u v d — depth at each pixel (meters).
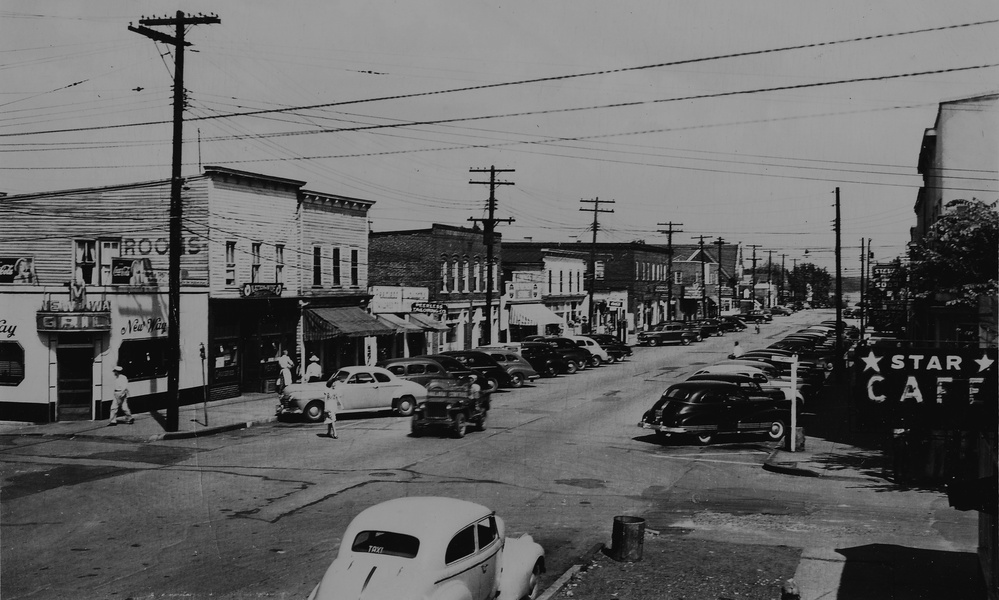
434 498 9.94
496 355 39.75
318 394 27.73
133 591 11.21
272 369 35.72
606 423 28.16
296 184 36.66
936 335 23.39
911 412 9.45
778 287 173.25
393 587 8.16
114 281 30.09
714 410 23.89
